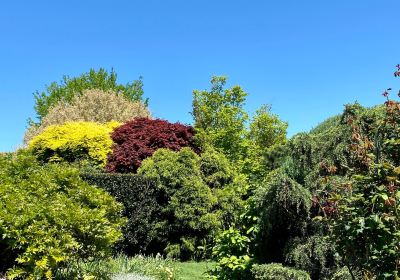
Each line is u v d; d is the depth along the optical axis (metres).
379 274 3.39
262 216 5.53
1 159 6.46
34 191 5.57
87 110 23.23
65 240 4.89
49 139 15.01
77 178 6.12
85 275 5.47
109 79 30.84
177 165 10.27
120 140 15.00
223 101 19.30
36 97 30.02
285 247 5.39
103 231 5.39
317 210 5.17
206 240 9.91
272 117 20.20
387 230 3.20
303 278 4.88
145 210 9.94
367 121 5.21
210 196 10.02
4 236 4.69
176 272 7.92
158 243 10.13
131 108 24.50
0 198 5.25
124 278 6.72
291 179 5.25
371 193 3.46
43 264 4.62
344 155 5.26
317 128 6.43
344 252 3.75
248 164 12.02
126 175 10.02
